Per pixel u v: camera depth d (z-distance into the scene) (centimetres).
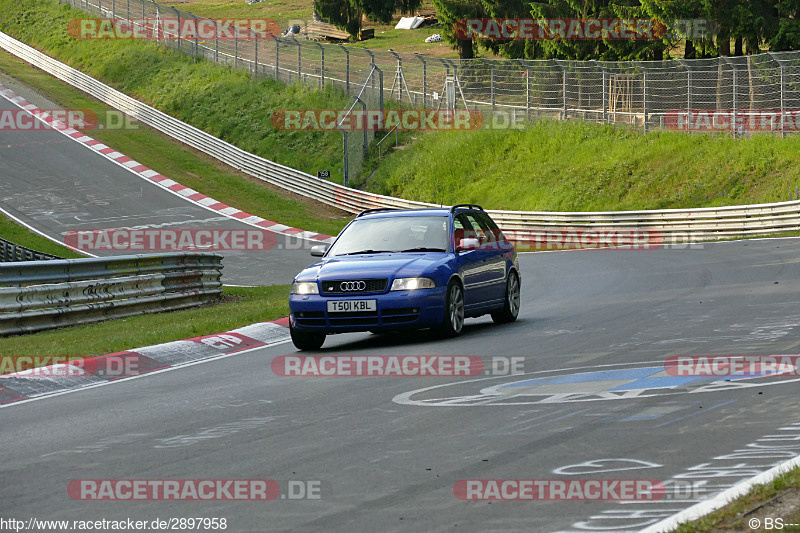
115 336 4488
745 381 2644
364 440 2209
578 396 2575
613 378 2825
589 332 3962
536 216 12625
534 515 1583
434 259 4066
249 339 4566
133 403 2948
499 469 1883
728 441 1997
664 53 17862
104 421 2659
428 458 2003
